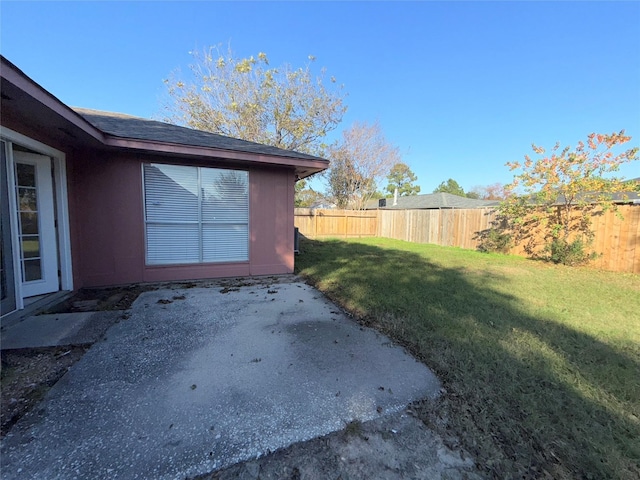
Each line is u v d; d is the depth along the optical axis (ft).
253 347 9.17
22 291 12.02
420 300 13.96
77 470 4.65
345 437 5.51
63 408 6.12
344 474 4.72
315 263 24.41
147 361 8.17
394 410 6.27
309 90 56.80
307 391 6.90
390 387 7.09
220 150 15.90
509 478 4.66
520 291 16.07
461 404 6.46
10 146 10.52
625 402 6.56
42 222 13.24
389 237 52.01
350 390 6.95
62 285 14.11
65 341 9.23
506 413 6.15
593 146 23.72
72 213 14.70
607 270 22.79
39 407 6.14
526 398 6.62
